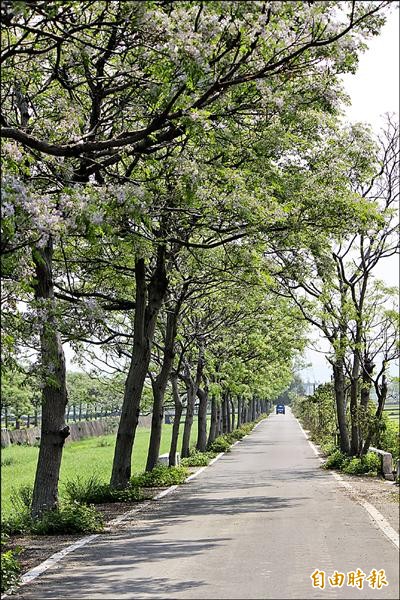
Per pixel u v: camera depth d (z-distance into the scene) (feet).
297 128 57.98
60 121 45.21
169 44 34.24
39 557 39.06
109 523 51.01
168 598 27.73
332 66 41.37
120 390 122.11
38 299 38.99
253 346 133.80
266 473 92.58
